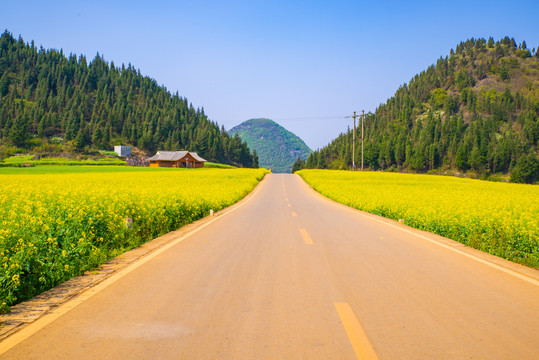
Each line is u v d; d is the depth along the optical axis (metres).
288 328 3.43
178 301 4.20
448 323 3.58
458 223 9.84
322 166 184.88
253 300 4.26
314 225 11.46
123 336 3.24
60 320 3.61
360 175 60.28
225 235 9.32
